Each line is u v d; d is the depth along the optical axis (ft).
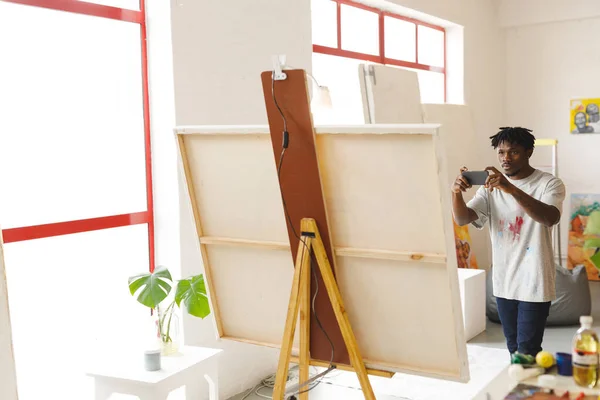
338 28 17.72
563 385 6.44
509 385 6.55
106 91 11.52
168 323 10.36
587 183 23.66
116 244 11.71
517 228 10.57
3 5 9.97
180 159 8.01
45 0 10.44
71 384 11.00
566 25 23.71
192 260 12.37
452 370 7.09
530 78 24.56
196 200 8.18
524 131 10.64
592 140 23.50
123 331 11.82
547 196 10.38
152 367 9.61
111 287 11.64
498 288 10.93
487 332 17.11
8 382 8.05
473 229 21.54
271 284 7.98
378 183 6.89
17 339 10.21
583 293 17.48
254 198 7.73
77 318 11.09
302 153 7.09
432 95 22.20
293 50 14.70
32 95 10.42
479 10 23.34
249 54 13.51
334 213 7.25
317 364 7.87
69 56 10.93
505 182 10.00
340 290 7.47
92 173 11.34
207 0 12.47
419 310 7.07
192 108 12.27
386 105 16.12
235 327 8.46
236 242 7.97
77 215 11.12
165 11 11.82
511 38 24.85
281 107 7.07
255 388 13.52
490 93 24.16
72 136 11.02
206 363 10.20
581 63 23.56
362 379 7.39
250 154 7.59
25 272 10.30
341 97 17.97
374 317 7.38
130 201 11.97
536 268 10.41
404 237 6.94
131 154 11.96
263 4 13.79
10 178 10.13
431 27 21.89
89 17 11.21
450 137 19.94
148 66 12.10
